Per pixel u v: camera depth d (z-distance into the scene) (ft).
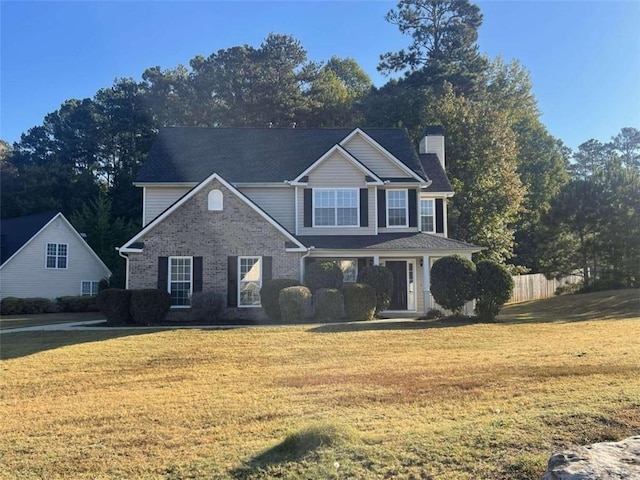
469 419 23.39
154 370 38.55
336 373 35.58
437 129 97.96
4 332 57.82
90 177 175.32
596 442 19.62
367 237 76.84
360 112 161.68
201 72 184.14
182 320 67.97
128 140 185.68
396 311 77.30
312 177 78.18
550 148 172.45
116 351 45.96
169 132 88.69
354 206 78.28
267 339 50.88
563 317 74.18
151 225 69.51
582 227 111.14
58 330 59.31
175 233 69.82
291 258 70.49
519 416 23.02
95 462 20.30
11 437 23.56
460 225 115.44
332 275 68.44
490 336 51.67
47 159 194.39
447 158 119.96
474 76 167.32
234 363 40.45
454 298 64.28
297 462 18.98
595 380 30.27
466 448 19.39
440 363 38.06
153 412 27.12
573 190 111.75
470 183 116.98
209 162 82.43
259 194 79.05
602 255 110.52
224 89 179.11
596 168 123.75
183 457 20.42
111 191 176.76
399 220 79.87
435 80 164.86
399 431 21.81
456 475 17.49
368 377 33.88
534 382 30.45
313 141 86.69
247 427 24.00
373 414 25.09
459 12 184.44
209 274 69.62
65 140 195.93
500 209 117.80
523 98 180.96
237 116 177.47
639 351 40.96
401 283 79.05
